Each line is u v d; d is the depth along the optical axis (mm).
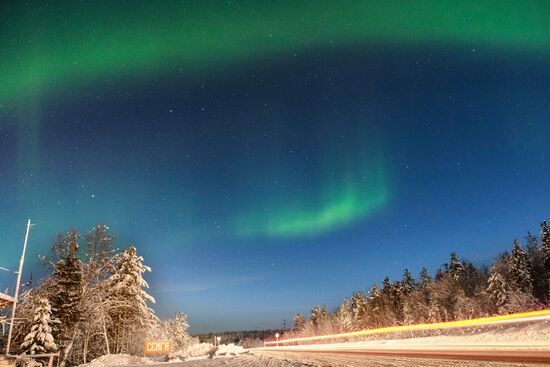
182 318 89438
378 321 82062
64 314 32969
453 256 67125
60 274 34188
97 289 36219
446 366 10859
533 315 20359
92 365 27812
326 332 109500
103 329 38875
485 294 51219
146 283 42750
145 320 43875
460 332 27953
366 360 15898
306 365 16609
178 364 25219
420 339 28438
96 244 35156
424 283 81500
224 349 39188
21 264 24266
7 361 16844
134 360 30609
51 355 19422
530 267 54500
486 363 10359
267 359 24047
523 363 9422
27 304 30078
